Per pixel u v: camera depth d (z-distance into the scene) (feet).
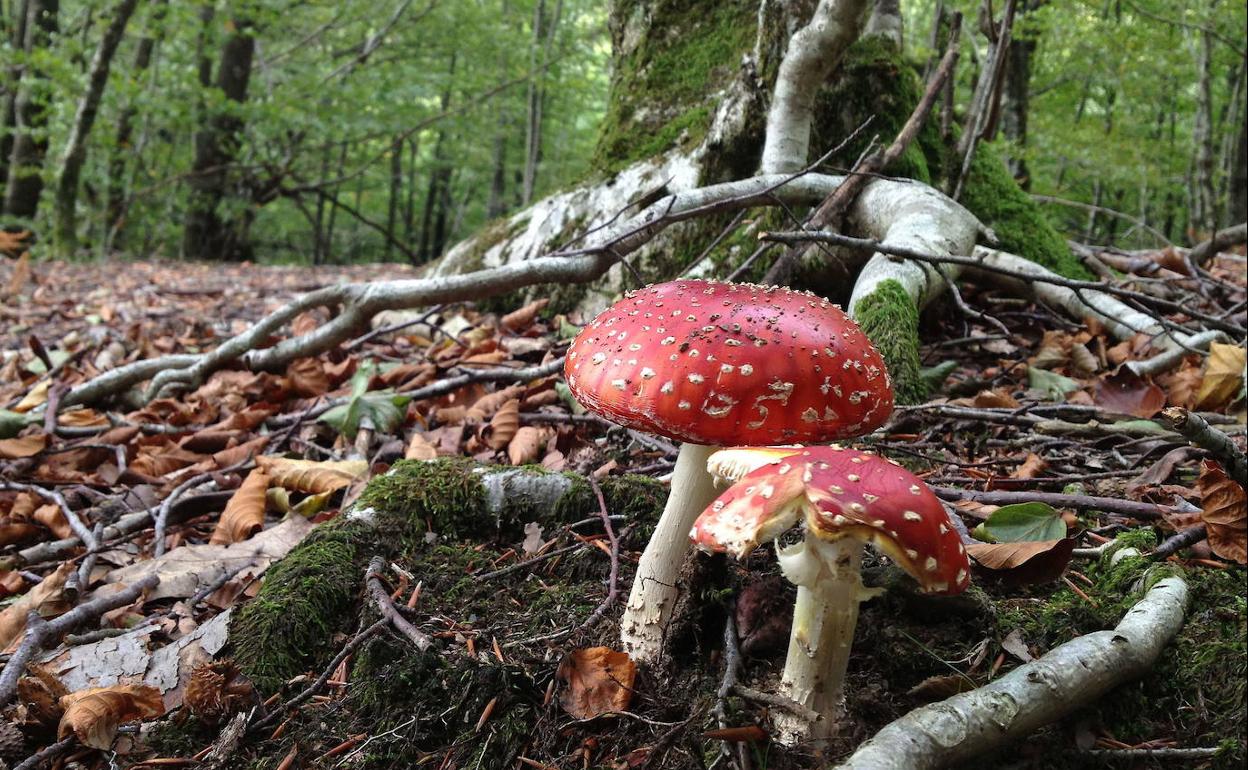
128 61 10.73
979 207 3.21
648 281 3.00
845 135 2.94
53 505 1.92
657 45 3.46
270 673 1.33
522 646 1.31
